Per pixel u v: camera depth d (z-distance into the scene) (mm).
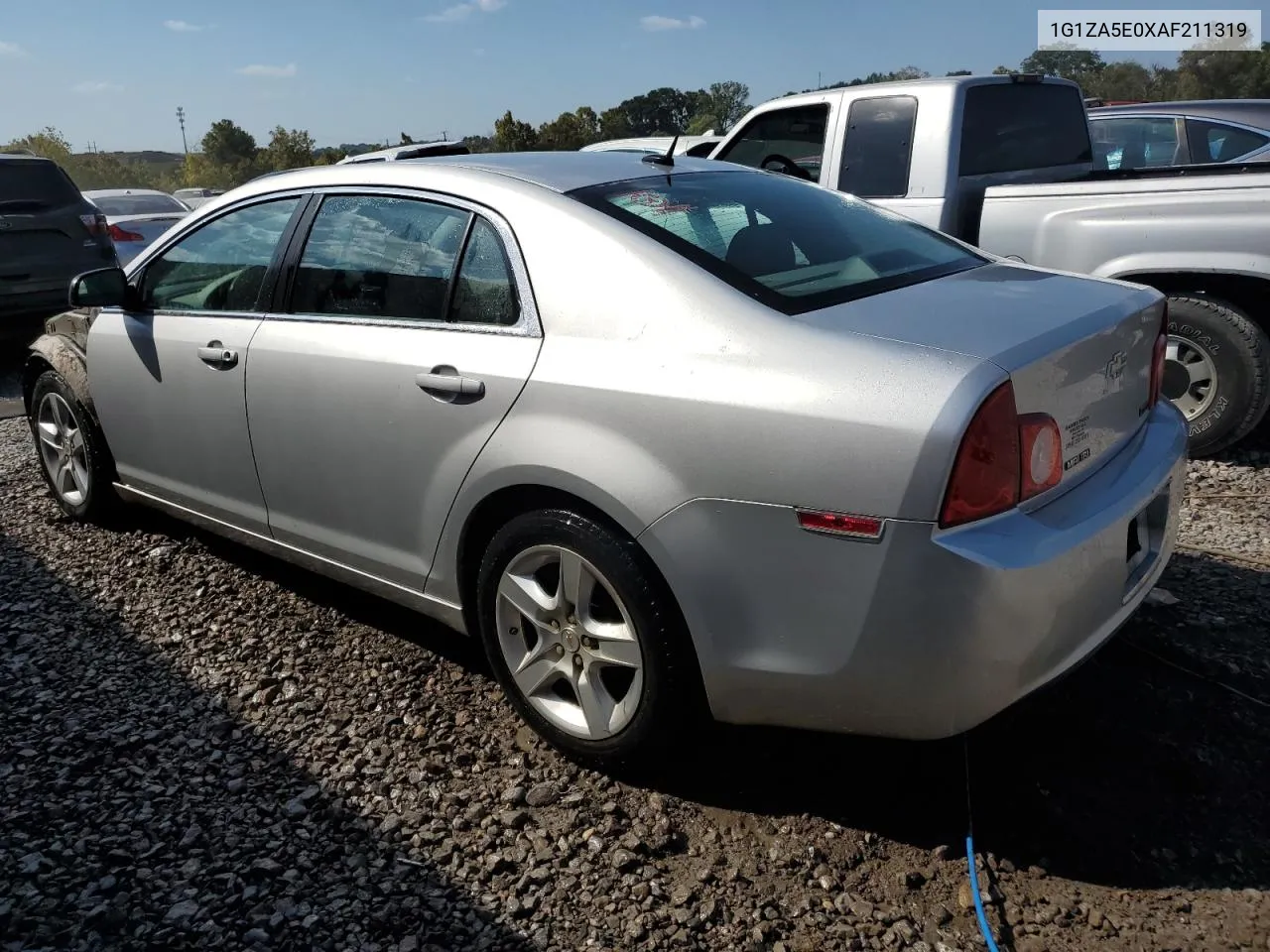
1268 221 4660
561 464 2574
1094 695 3041
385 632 3652
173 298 3943
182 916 2314
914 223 3484
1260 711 2938
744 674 2410
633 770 2744
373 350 3072
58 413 4656
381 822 2635
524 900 2344
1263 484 4812
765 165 6242
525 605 2801
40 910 2334
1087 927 2240
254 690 3281
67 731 3066
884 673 2240
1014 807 2615
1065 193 5152
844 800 2676
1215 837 2480
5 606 3908
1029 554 2150
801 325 2393
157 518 4805
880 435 2150
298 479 3404
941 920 2277
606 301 2637
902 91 5777
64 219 8953
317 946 2225
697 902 2344
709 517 2367
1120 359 2576
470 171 3098
